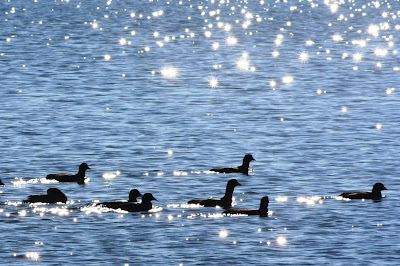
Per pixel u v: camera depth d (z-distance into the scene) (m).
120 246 29.12
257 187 37.19
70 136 47.88
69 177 38.03
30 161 41.97
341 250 28.89
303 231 30.84
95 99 61.19
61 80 71.06
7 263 27.56
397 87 68.31
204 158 42.91
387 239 30.03
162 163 41.66
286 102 60.31
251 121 52.81
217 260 27.92
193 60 87.81
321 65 83.50
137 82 70.50
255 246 29.25
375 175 39.44
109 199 35.09
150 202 33.31
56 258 28.00
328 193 36.19
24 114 54.59
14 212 32.75
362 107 58.12
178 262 27.75
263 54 93.94
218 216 32.53
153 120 52.94
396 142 46.69
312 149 44.91
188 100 61.03
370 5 181.75
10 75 73.88
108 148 44.97
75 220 31.81
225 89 66.81
